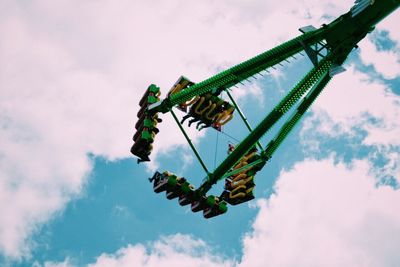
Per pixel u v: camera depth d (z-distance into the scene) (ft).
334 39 100.78
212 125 106.73
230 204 114.83
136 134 99.66
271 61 106.11
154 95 101.50
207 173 105.19
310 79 100.73
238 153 101.96
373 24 96.73
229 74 107.55
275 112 98.73
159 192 105.70
